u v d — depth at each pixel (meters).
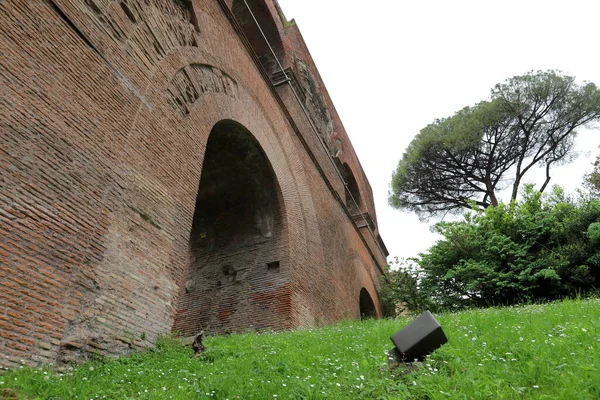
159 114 7.46
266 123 12.91
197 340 6.31
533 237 16.86
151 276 6.38
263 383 4.00
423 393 3.28
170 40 8.44
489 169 27.69
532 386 3.17
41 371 4.09
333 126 24.25
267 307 11.54
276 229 12.63
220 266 12.77
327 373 4.25
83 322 5.02
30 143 4.82
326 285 14.49
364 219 26.39
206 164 12.48
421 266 18.92
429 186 29.30
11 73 4.80
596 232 15.17
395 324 8.16
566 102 25.95
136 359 5.40
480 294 16.59
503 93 26.58
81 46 6.00
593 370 3.09
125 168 6.29
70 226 5.11
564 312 6.62
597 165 23.23
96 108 5.97
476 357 4.02
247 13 16.62
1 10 4.88
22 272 4.38
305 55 21.97
